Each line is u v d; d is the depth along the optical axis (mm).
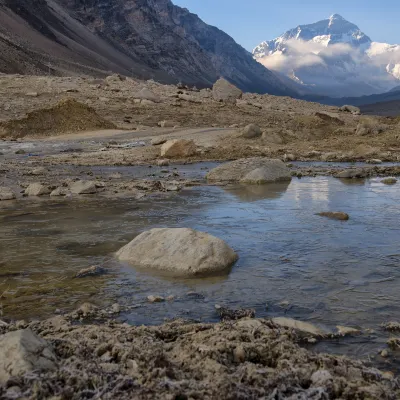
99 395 3164
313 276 6191
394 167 17234
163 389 3227
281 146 24422
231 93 46125
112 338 4125
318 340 4402
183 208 10625
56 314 5121
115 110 38250
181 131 30406
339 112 49844
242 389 3238
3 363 3494
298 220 9336
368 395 3256
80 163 20000
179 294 5625
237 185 14016
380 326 4711
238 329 4336
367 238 7980
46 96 40969
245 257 7023
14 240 8031
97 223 9211
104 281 6082
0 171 17375
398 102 169875
